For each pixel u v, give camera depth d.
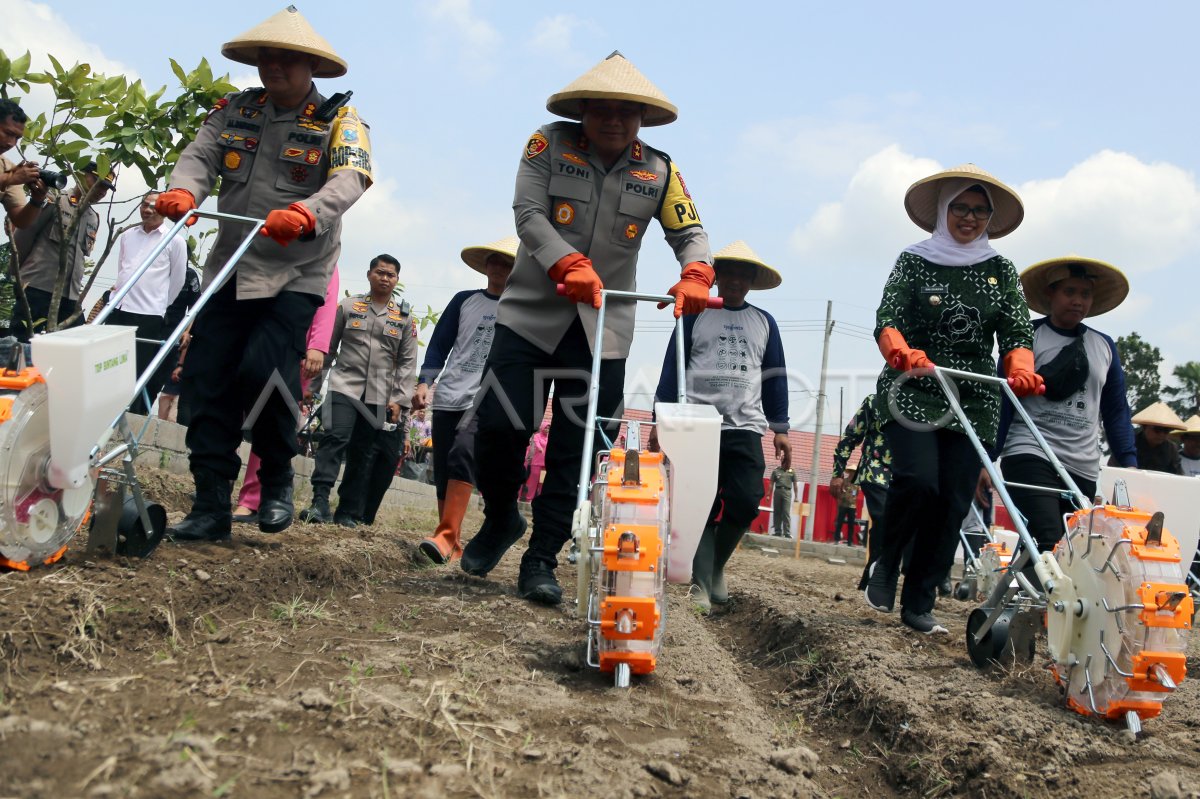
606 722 3.10
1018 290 5.05
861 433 7.95
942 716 3.62
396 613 4.34
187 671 3.00
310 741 2.49
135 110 5.78
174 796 2.07
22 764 2.11
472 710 2.92
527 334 4.77
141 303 7.76
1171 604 3.34
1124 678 3.38
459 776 2.39
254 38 4.56
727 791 2.69
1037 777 3.03
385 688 3.01
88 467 3.69
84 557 3.98
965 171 5.04
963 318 5.01
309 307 4.84
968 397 5.03
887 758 3.51
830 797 3.03
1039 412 5.66
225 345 4.78
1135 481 4.04
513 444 4.95
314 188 4.78
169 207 4.28
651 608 3.37
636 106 4.50
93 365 3.50
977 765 3.17
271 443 4.98
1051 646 3.76
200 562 4.29
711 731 3.22
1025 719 3.46
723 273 6.58
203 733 2.44
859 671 4.21
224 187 4.78
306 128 4.76
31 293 7.27
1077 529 3.75
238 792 2.14
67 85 5.63
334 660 3.30
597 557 3.46
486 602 4.71
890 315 5.01
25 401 3.38
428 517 11.24
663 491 3.55
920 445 4.93
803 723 4.03
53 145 5.69
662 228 4.74
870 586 5.44
